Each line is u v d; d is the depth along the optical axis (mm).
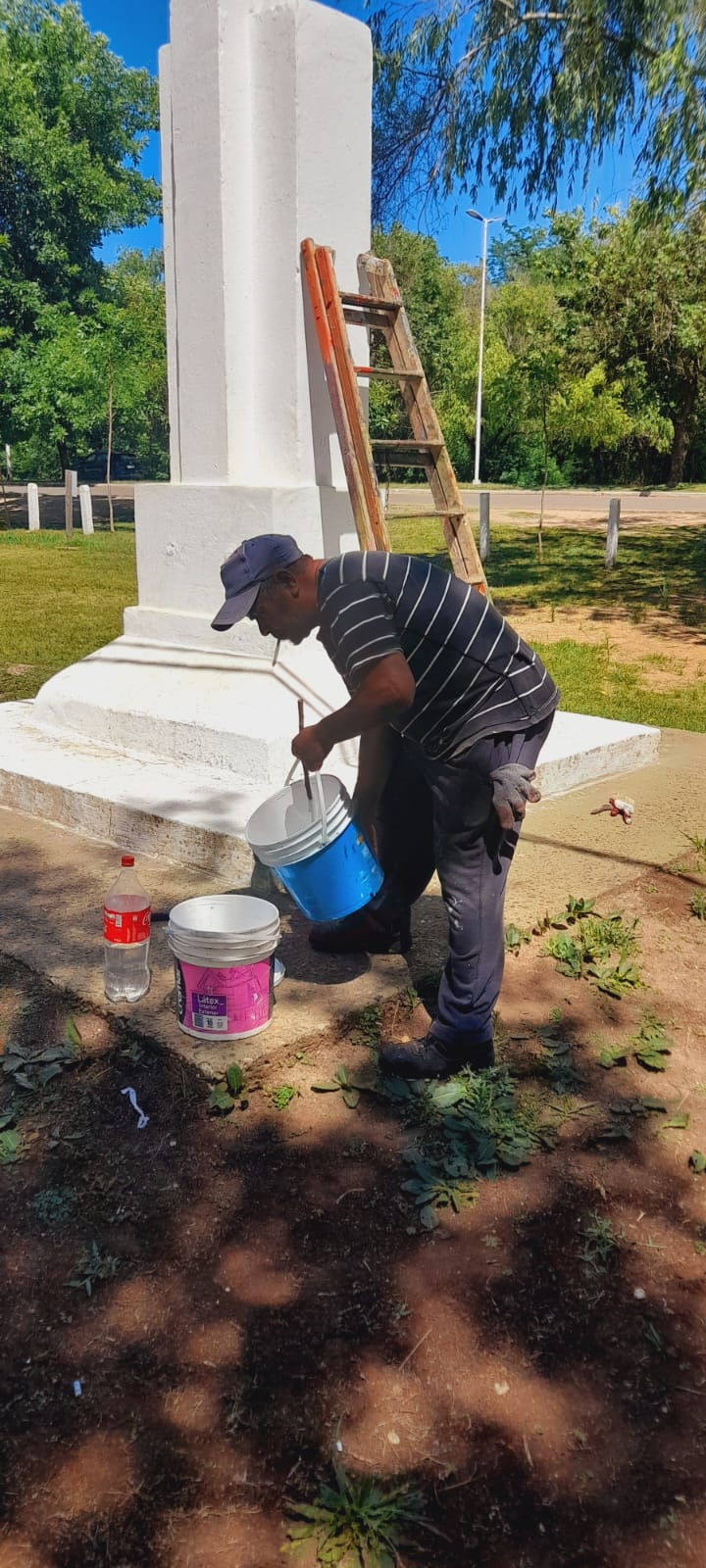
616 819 5000
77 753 5137
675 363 21156
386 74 10609
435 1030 2930
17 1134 2783
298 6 4477
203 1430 2012
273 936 2980
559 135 10344
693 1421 2041
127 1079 3000
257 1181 2631
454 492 5461
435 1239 2469
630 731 5820
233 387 4902
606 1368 2150
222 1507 1872
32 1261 2393
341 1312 2268
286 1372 2131
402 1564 1781
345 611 2504
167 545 5223
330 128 4727
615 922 3932
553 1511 1869
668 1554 1800
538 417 16547
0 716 5781
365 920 3459
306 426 4906
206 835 4141
